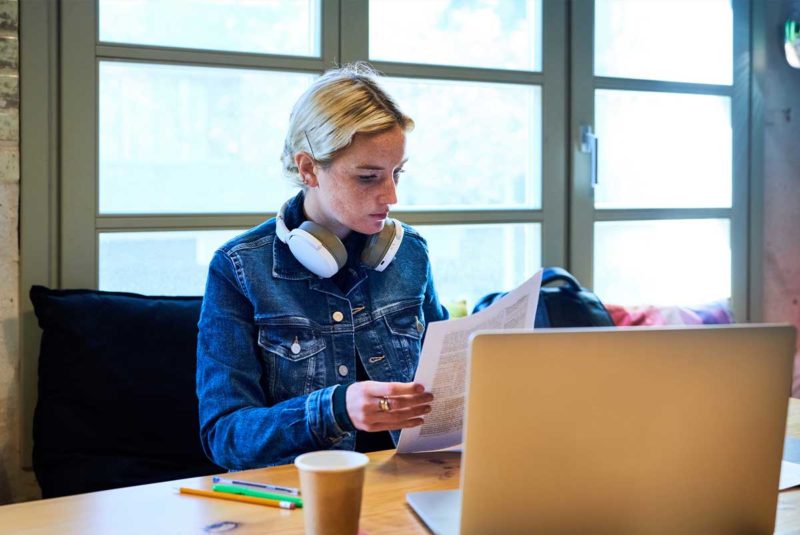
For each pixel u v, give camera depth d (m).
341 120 1.48
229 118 2.51
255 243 1.61
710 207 3.26
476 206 2.90
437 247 2.85
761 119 3.33
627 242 3.15
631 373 0.97
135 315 2.20
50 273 2.28
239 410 1.44
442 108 2.83
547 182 2.98
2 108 2.20
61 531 1.05
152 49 2.37
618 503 0.99
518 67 2.95
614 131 3.12
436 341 1.22
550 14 2.95
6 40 2.20
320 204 1.59
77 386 2.11
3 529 1.06
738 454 1.02
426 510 1.11
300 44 2.60
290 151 1.58
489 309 1.28
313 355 1.57
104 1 2.33
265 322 1.56
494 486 0.95
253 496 1.16
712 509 1.03
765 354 1.01
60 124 2.27
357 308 1.65
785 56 3.38
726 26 3.28
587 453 0.97
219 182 2.51
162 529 1.06
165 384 2.16
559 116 2.98
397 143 1.51
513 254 2.97
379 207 1.53
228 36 2.50
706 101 3.26
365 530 1.06
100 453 2.11
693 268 3.27
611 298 3.14
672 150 3.21
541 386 0.94
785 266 3.45
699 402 0.99
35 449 2.10
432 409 1.31
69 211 2.29
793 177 3.45
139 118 2.39
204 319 1.57
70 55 2.27
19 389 2.26
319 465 1.00
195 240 2.48
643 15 3.14
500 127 2.93
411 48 2.77
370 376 1.62
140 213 2.38
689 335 0.98
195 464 2.17
